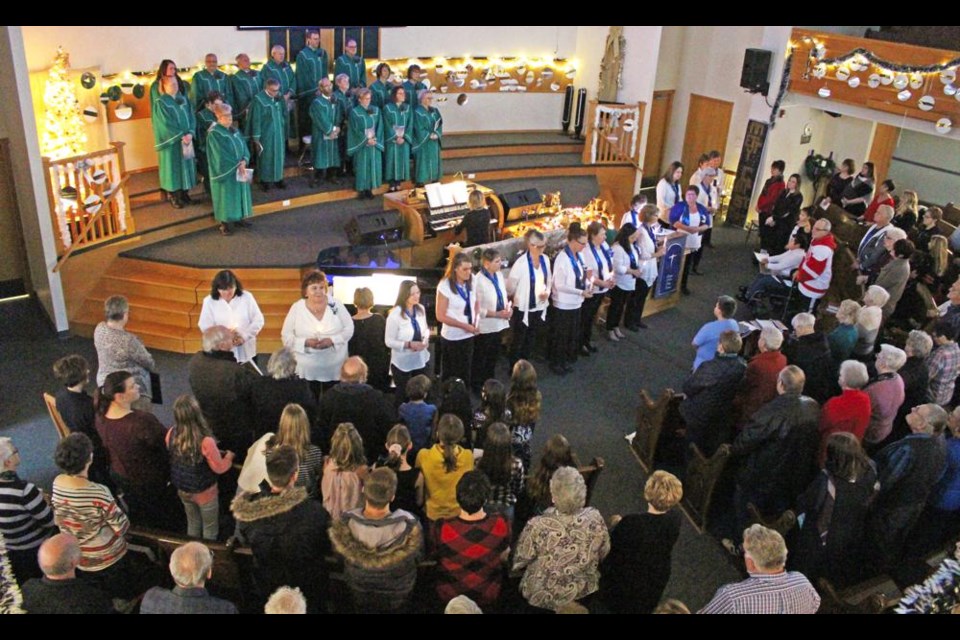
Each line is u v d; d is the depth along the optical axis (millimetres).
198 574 3809
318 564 4512
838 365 6965
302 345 6738
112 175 9352
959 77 10398
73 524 4598
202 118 10594
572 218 10773
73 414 5633
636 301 9727
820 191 14234
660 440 7141
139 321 9141
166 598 3848
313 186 11875
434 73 14016
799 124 13727
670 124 15898
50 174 8586
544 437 7695
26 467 7016
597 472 5641
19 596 4113
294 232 10648
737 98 14492
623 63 14055
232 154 9930
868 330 6945
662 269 10141
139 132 11367
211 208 10758
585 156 14195
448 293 7332
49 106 9977
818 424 5762
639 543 4578
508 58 14531
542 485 4953
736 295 11078
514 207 10914
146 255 9617
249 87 11102
